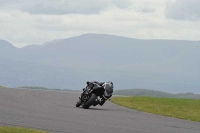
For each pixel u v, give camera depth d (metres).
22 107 53.25
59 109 54.56
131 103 71.62
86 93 59.50
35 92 85.88
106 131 38.75
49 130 37.28
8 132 33.91
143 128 42.03
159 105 69.81
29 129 35.94
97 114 51.72
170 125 45.62
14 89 91.81
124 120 47.28
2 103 56.38
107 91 60.09
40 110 51.44
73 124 41.50
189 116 55.88
